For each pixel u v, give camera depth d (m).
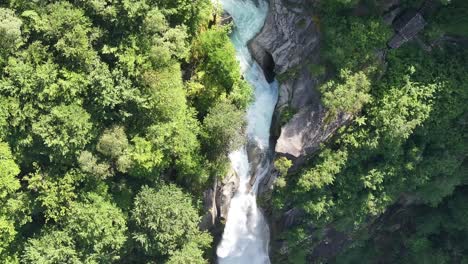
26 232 38.09
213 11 40.53
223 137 40.66
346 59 41.25
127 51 35.53
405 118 44.34
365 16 41.41
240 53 44.00
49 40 34.16
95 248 38.00
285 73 44.41
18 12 33.41
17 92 33.84
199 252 41.91
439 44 44.88
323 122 43.56
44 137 34.44
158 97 36.66
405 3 42.50
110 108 36.56
